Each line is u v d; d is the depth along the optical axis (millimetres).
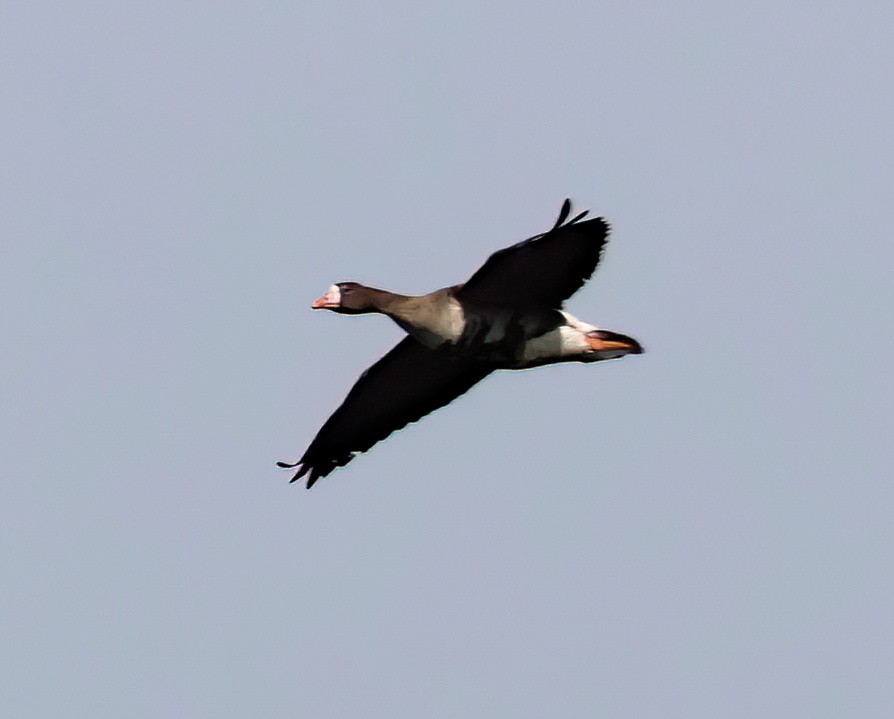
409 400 19984
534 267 17344
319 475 20547
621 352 17938
